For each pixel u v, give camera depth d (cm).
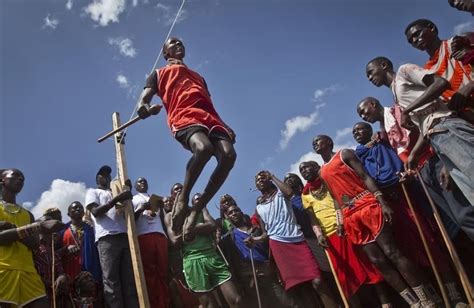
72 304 555
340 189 532
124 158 566
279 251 601
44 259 555
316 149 624
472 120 410
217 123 366
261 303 652
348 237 533
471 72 430
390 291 557
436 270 448
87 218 693
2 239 477
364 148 555
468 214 428
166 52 417
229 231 699
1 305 463
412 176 491
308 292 596
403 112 424
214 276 630
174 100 381
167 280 645
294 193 669
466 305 440
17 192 546
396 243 500
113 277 580
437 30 471
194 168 349
